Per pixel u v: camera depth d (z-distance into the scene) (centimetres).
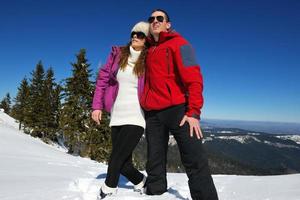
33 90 5184
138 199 333
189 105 304
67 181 421
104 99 376
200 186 312
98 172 570
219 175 546
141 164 2402
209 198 312
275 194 345
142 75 355
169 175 549
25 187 368
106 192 336
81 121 2912
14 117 6291
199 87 306
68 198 319
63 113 2955
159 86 336
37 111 4303
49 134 4250
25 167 579
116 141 350
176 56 321
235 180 476
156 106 339
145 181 372
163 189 358
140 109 356
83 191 365
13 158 729
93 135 2780
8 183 394
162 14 355
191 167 317
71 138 2905
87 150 2798
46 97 4322
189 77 310
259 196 344
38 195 328
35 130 4222
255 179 470
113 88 373
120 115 353
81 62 2983
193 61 316
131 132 344
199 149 315
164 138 357
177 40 331
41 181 417
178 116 328
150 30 363
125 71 360
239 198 344
